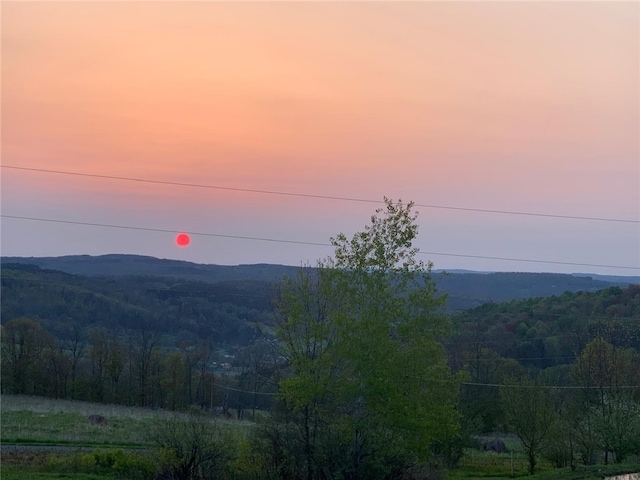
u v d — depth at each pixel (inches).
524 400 1656.0
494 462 1796.3
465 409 1790.1
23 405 2536.9
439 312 1022.4
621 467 1344.7
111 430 1959.9
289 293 1046.4
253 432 1135.0
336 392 1004.6
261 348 1915.6
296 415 1067.9
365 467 1009.5
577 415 1761.8
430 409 986.7
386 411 967.6
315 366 991.6
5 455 1317.7
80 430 1918.1
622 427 1566.2
